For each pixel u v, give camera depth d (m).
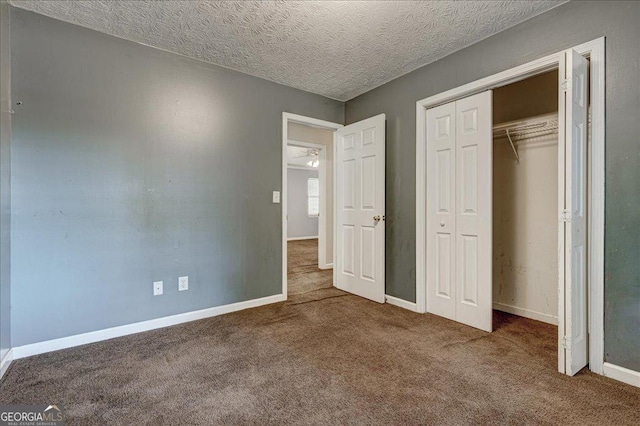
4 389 1.67
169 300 2.63
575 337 1.80
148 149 2.52
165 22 2.19
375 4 1.99
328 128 3.77
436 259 2.83
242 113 3.02
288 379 1.78
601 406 1.53
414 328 2.53
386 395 1.63
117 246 2.39
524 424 1.40
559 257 1.80
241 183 3.02
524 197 2.85
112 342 2.28
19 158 2.04
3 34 1.92
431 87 2.80
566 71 1.75
